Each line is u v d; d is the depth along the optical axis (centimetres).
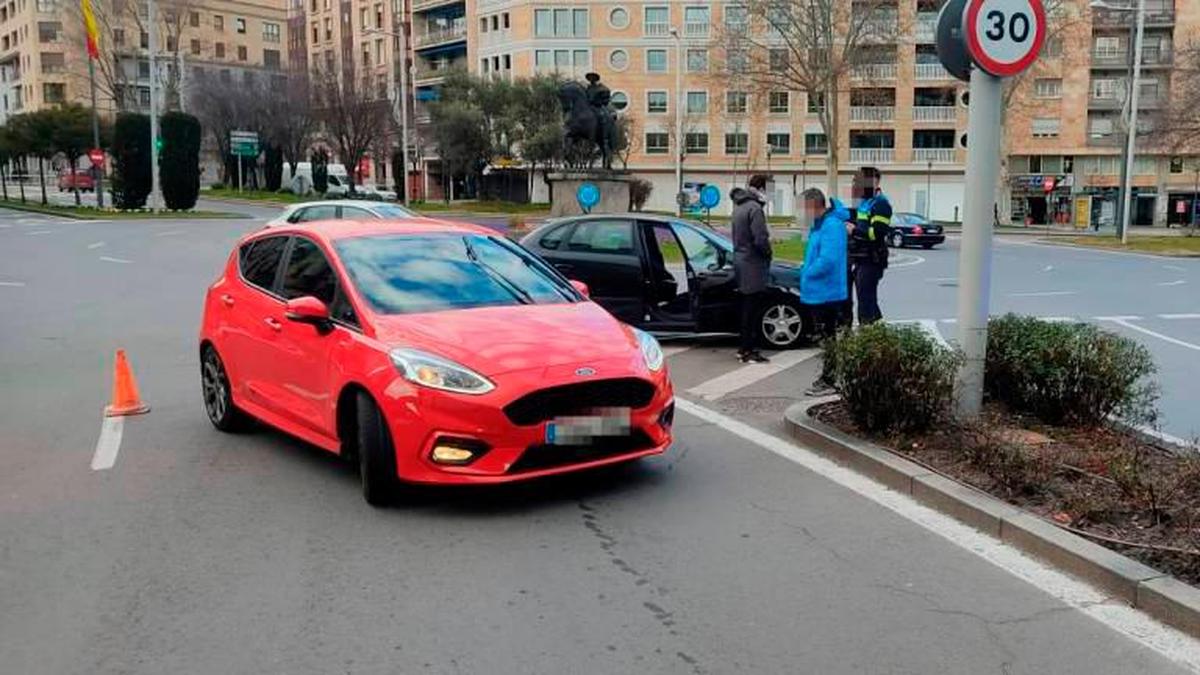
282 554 503
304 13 9725
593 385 560
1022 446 599
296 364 652
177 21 6850
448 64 7944
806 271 923
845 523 543
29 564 495
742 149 7138
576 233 1195
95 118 5297
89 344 1241
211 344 772
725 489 606
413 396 545
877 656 389
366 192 6284
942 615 425
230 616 431
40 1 9850
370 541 521
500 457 541
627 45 7088
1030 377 698
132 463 681
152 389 953
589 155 3334
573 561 491
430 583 464
